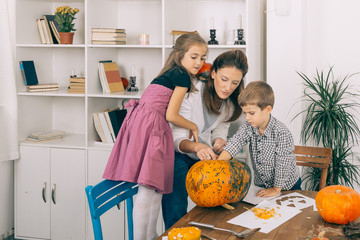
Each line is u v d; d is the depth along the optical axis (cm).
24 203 361
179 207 238
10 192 363
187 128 238
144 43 344
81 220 352
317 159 268
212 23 335
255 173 227
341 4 345
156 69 371
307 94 344
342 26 347
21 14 351
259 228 157
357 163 353
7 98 340
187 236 140
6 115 341
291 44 330
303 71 342
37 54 371
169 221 239
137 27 371
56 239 359
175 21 339
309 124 349
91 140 350
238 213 176
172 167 236
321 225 163
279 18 330
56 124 392
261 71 356
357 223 159
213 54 355
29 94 349
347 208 161
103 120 344
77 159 346
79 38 381
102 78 347
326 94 329
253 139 216
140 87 375
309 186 354
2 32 333
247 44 310
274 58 335
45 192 356
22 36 354
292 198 194
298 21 327
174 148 241
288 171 206
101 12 351
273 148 211
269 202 189
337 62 350
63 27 350
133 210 230
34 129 374
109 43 338
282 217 171
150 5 366
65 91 362
